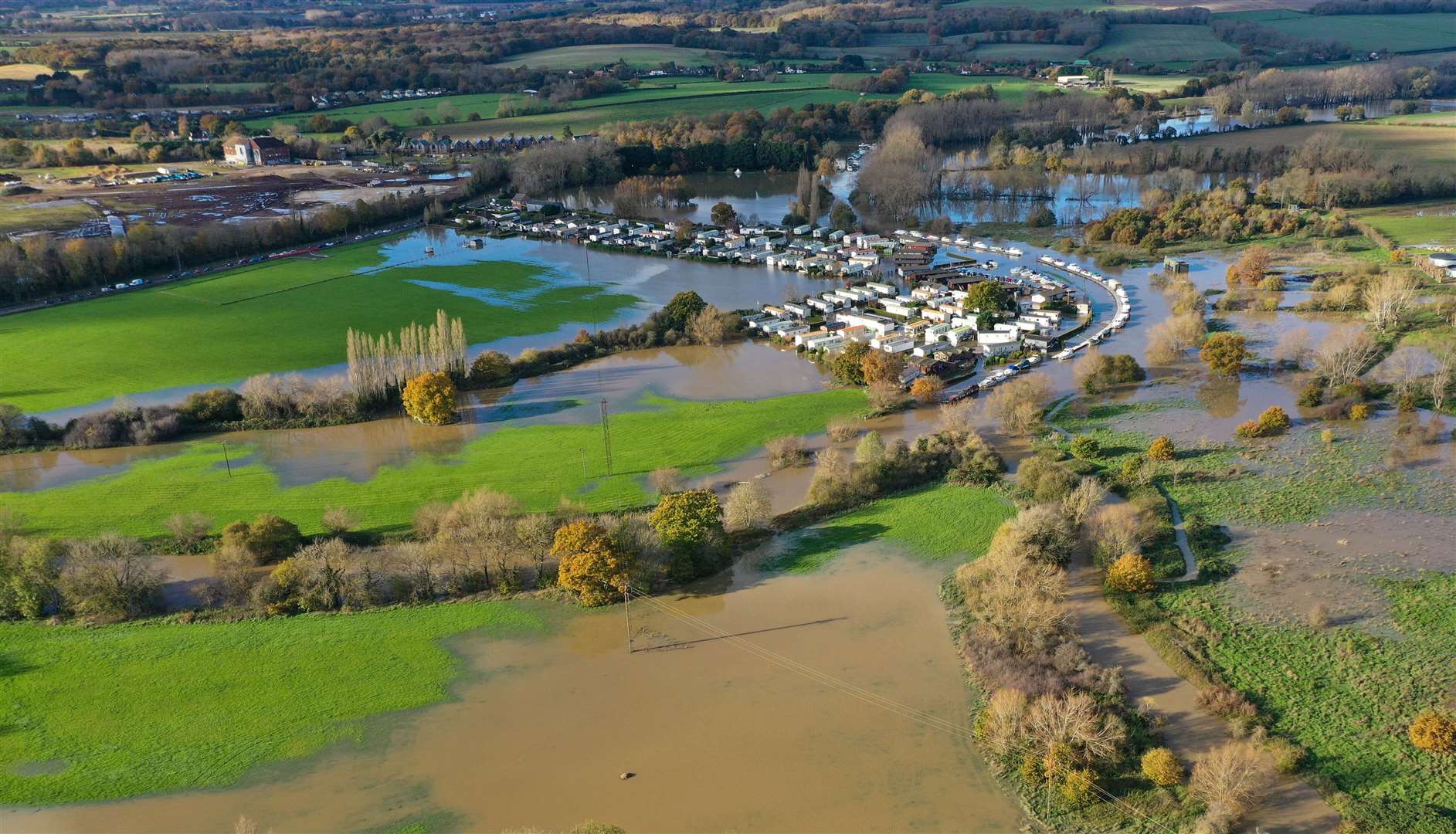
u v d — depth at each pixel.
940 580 134.50
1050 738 101.12
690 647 122.50
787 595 133.12
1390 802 92.69
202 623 130.12
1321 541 138.38
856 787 99.38
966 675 115.44
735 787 99.94
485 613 130.75
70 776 104.19
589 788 100.50
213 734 109.81
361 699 114.88
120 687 117.62
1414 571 129.75
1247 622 121.50
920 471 162.75
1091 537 139.62
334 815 98.12
